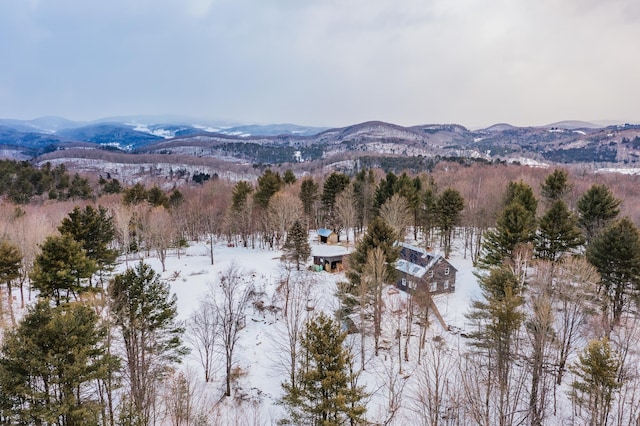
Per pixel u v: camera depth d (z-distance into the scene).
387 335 36.91
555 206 39.53
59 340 17.94
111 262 44.16
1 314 32.41
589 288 30.09
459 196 54.62
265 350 35.38
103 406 20.28
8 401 17.33
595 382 22.55
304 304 41.34
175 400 24.34
